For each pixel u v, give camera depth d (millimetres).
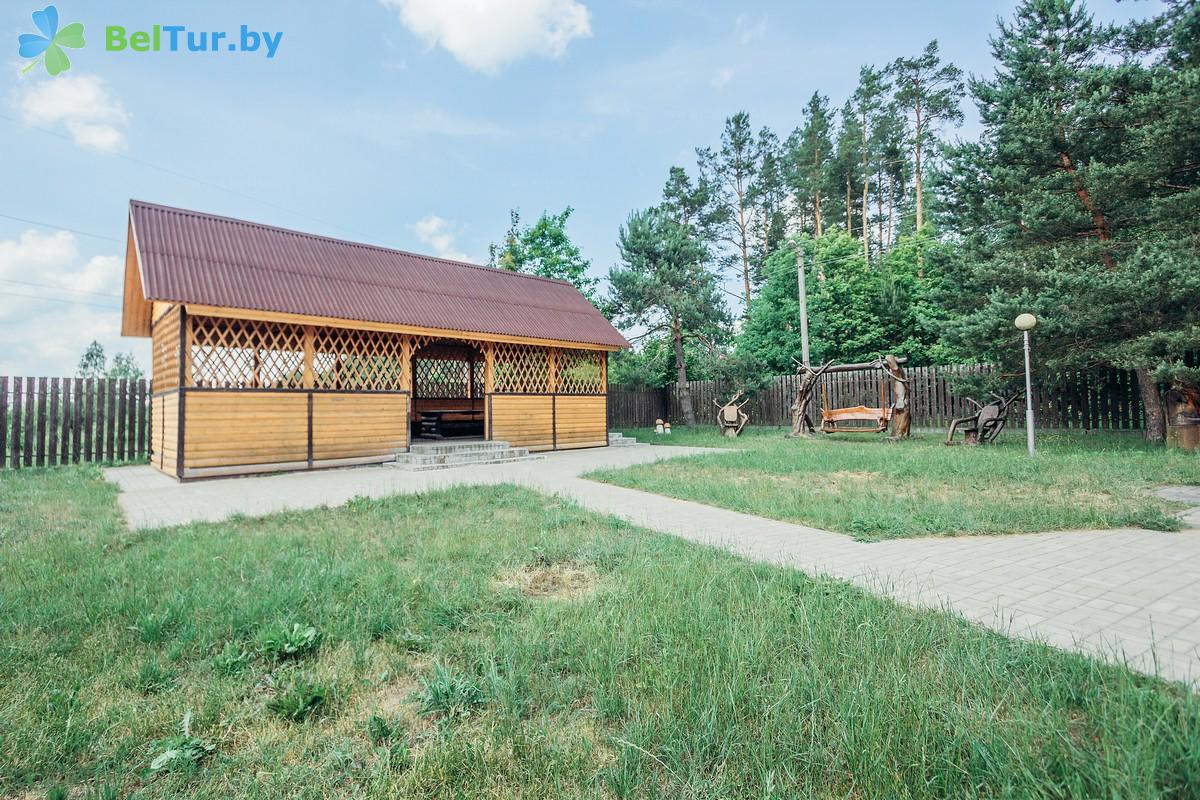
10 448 11461
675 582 3756
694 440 17297
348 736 2180
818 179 33062
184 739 2090
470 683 2443
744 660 2543
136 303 12633
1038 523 5590
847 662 2564
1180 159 10508
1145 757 1754
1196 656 2713
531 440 14672
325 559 4418
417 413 16641
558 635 2955
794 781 1792
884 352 23172
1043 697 2281
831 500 6906
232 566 4250
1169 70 11164
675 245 20781
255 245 11875
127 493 8328
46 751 2021
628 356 24078
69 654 2855
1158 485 7438
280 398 10781
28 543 4965
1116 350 10773
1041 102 12188
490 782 1839
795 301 24688
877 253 36938
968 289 13773
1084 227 12156
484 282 15844
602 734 2131
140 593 3588
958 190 13961
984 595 3666
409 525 5812
